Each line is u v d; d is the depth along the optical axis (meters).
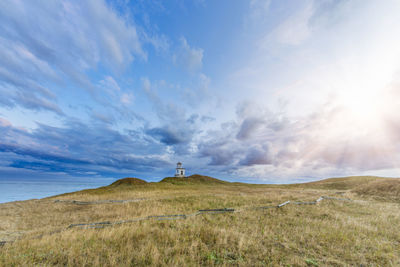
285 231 9.50
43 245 7.21
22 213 16.05
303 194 24.86
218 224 10.95
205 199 20.81
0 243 7.98
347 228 9.89
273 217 12.68
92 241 7.41
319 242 7.94
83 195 26.59
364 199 21.03
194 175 68.25
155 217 12.02
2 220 13.61
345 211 14.55
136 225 10.16
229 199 20.61
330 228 9.84
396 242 7.97
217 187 44.47
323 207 15.76
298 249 7.21
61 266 5.47
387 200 19.67
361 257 6.58
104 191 32.31
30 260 5.77
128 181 44.56
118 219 12.51
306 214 13.44
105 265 5.38
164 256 6.20
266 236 8.71
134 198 23.00
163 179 62.06
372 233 9.04
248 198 21.03
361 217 12.51
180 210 15.50
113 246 6.96
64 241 7.52
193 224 10.54
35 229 11.21
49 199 23.55
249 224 10.94
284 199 19.77
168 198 21.78
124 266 5.40
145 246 6.92
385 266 5.98
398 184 23.25
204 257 6.33
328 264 6.06
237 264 5.93
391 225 10.48
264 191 32.19
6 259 5.87
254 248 7.12
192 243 7.30
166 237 7.95
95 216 14.77
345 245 7.61
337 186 40.22
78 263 5.62
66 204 19.91
